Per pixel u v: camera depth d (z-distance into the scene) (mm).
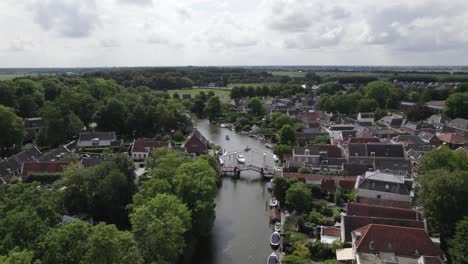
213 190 77438
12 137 125312
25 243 46375
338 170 110250
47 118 137875
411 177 101125
